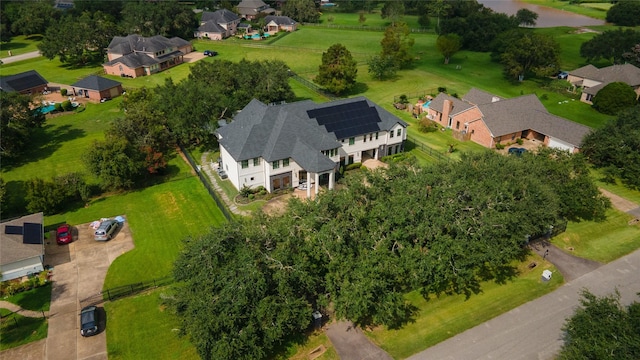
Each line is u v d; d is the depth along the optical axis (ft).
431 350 125.90
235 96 269.23
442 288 147.84
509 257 144.77
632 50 382.42
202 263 121.70
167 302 128.06
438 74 410.72
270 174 204.33
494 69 426.10
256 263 119.44
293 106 226.79
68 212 195.62
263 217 141.49
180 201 203.31
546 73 373.61
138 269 159.63
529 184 155.22
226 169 222.07
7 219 189.98
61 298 145.59
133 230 182.91
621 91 305.94
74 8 552.00
